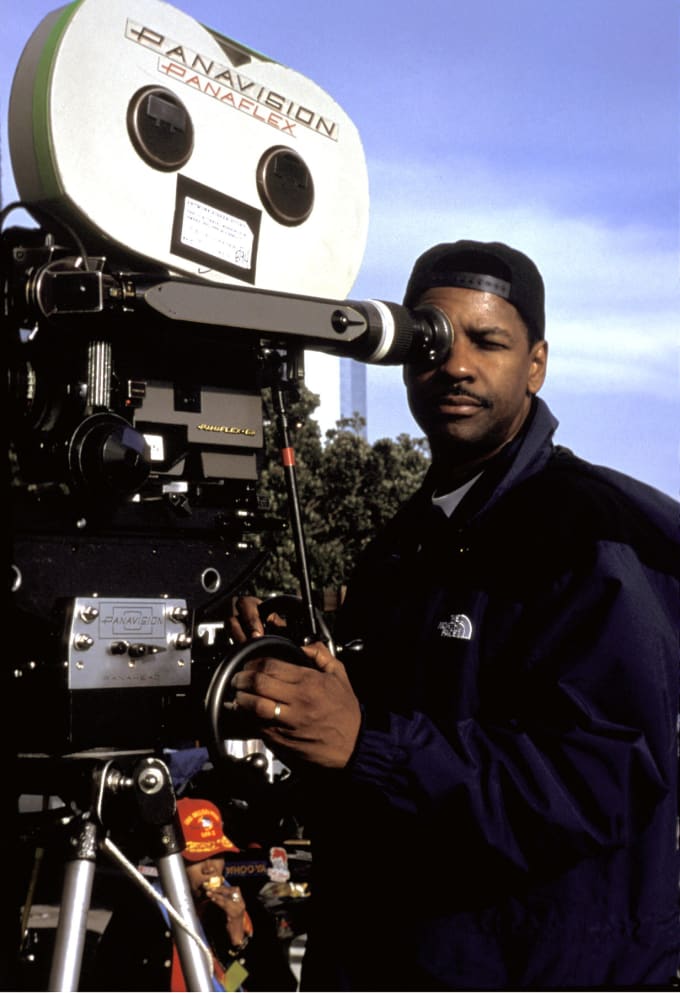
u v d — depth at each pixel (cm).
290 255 200
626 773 161
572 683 166
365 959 183
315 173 204
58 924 161
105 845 165
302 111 202
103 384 168
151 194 178
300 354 183
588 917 169
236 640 186
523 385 204
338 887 188
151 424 179
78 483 165
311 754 157
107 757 166
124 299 161
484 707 176
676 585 176
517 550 179
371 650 197
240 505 191
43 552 166
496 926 172
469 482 206
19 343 168
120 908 260
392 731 163
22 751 169
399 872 179
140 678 169
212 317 167
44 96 168
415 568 197
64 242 180
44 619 165
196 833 306
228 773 157
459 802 161
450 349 196
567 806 160
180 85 182
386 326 185
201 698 178
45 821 171
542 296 209
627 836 162
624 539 171
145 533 180
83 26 171
